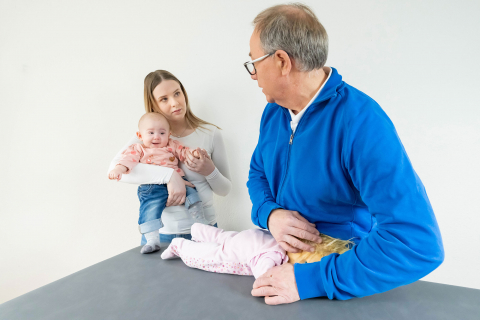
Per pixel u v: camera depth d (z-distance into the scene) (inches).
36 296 43.9
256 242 47.4
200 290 43.8
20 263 111.2
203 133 85.3
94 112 100.0
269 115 52.6
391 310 36.0
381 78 72.2
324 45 39.0
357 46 73.4
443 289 40.7
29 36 103.2
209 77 89.0
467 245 69.4
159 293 43.4
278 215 45.2
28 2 102.0
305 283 38.1
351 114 37.4
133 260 56.8
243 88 85.7
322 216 44.5
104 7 96.3
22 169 107.9
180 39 90.3
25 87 105.3
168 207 78.4
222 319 36.0
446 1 65.7
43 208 107.5
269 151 49.8
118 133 98.5
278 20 38.1
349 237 44.1
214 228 57.3
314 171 41.8
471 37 65.0
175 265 53.7
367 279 34.6
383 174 34.2
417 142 71.1
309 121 42.6
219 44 86.5
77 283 47.6
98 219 103.0
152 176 74.7
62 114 102.9
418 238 32.6
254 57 41.8
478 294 39.2
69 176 104.0
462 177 68.7
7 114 107.3
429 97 69.2
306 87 41.4
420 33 68.2
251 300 40.0
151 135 79.4
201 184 83.3
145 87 82.2
